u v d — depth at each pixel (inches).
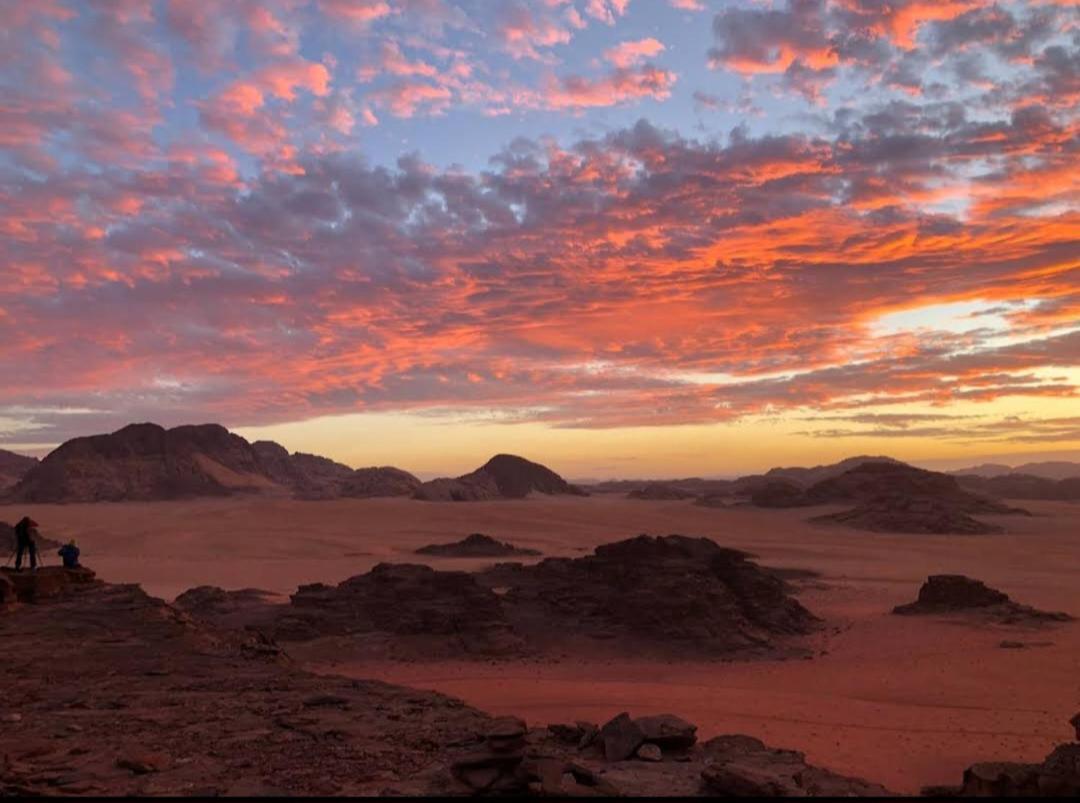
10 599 1344.7
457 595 3267.7
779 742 1589.6
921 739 1657.2
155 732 773.3
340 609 3255.4
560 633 3198.8
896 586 5014.8
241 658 1181.1
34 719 823.7
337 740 741.9
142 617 1317.7
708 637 3073.3
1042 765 702.5
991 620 3538.4
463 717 843.4
